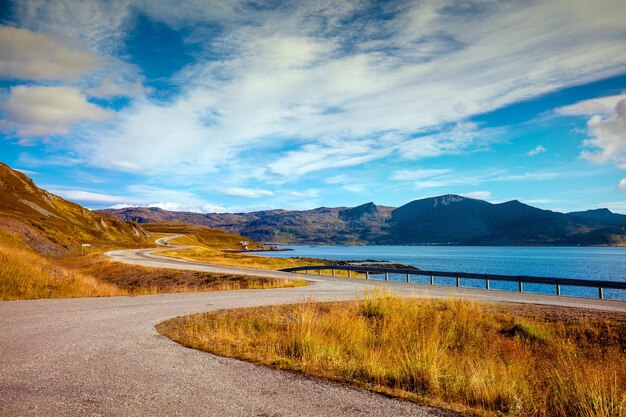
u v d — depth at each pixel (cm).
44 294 1802
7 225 5022
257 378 623
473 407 544
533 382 748
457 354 1031
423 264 10138
